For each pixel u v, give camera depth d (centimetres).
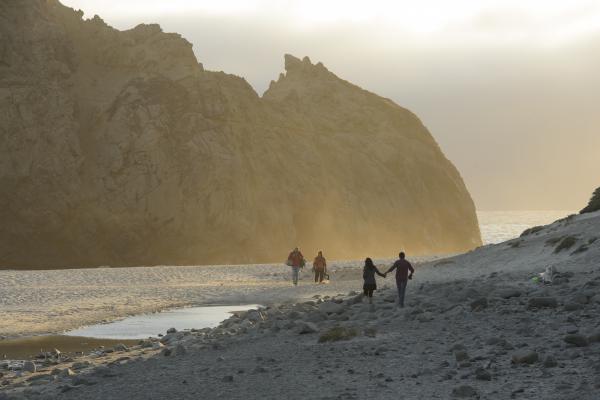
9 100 9694
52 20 11106
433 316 2205
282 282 5519
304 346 1906
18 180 9512
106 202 10075
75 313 3550
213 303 4075
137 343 2628
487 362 1445
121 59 11431
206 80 11419
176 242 10150
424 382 1350
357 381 1405
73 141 10025
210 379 1550
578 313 1958
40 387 1647
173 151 10506
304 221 11781
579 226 4741
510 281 3206
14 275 5797
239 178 10681
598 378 1234
